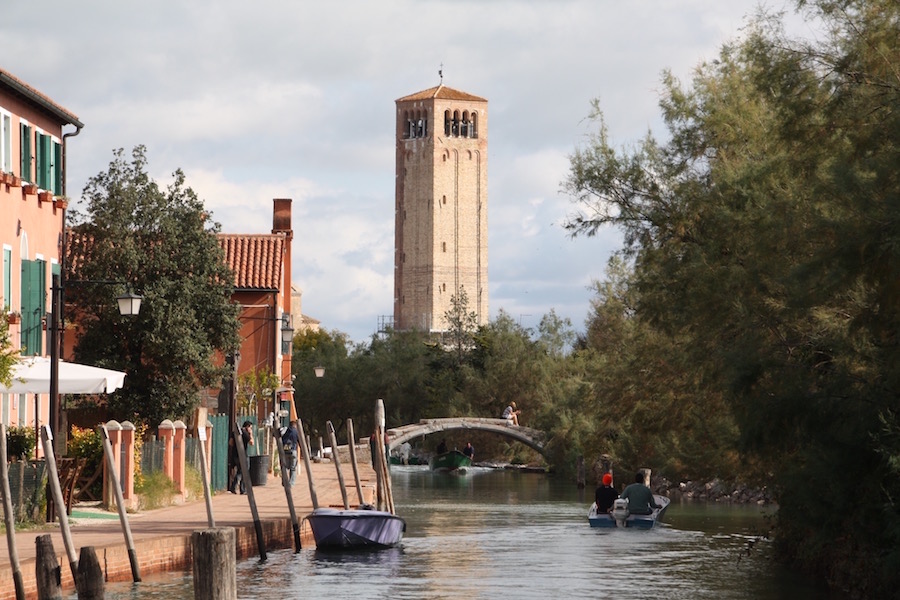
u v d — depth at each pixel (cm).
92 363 6950
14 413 5409
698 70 5309
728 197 4400
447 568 4628
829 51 3578
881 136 3328
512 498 9219
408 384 19138
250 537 4644
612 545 5503
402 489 10600
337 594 3975
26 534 3966
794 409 3509
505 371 17238
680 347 5641
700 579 4372
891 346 3309
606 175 5294
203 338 7138
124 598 3538
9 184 5334
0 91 5344
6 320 4788
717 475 6706
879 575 3534
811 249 3694
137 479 5219
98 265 7069
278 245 10319
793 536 4578
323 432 19638
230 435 6781
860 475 3447
